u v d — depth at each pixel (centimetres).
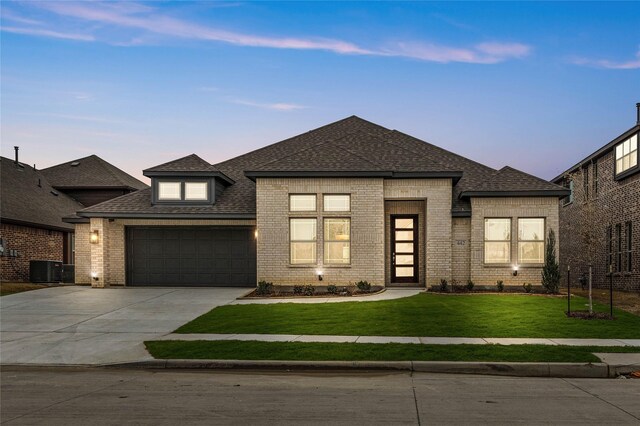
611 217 2467
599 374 859
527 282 1900
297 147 2562
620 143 2350
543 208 1902
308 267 1911
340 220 1942
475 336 1112
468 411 640
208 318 1380
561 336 1105
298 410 647
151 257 2147
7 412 648
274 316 1369
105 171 3281
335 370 905
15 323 1362
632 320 1288
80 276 2239
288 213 1931
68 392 757
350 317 1335
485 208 1923
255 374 880
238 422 598
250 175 1916
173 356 978
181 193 2138
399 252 2059
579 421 597
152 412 643
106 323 1354
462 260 1970
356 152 2227
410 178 1945
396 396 718
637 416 618
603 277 2516
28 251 2647
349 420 604
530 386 780
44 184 3114
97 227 2094
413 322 1264
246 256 2122
